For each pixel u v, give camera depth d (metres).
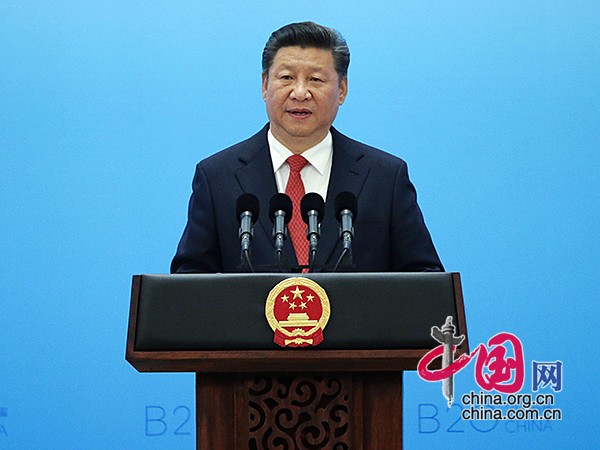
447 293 6.16
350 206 7.13
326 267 6.96
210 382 6.37
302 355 6.02
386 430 6.36
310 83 8.19
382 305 6.12
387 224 8.18
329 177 8.27
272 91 8.23
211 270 8.09
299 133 8.21
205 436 6.33
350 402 6.32
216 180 8.31
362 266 8.01
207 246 8.09
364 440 6.36
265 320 6.08
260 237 7.98
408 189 8.39
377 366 6.22
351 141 8.58
